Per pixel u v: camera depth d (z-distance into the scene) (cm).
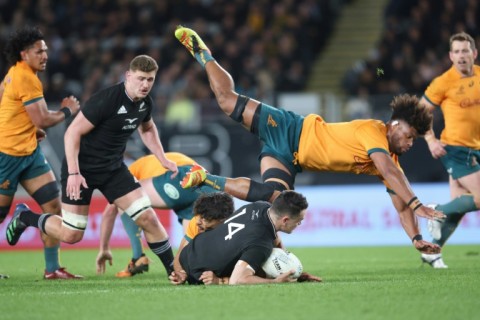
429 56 6306
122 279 3097
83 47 7100
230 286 2448
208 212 2634
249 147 5553
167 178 3278
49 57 7056
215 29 7219
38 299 2317
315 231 5466
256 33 7100
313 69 7325
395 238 5356
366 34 7600
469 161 3531
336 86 7212
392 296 2247
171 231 5434
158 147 3109
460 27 6388
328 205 5472
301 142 2900
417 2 6969
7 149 3056
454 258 4022
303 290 2353
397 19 6781
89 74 6969
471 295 2270
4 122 3058
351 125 2822
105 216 3375
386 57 6444
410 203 2648
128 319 1969
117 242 5412
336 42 7569
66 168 2947
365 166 2812
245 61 6712
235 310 2050
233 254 2541
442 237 3528
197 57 3103
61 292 2489
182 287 2522
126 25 7344
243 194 2873
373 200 5409
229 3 7275
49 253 3169
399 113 2738
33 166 3128
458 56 3484
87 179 2939
